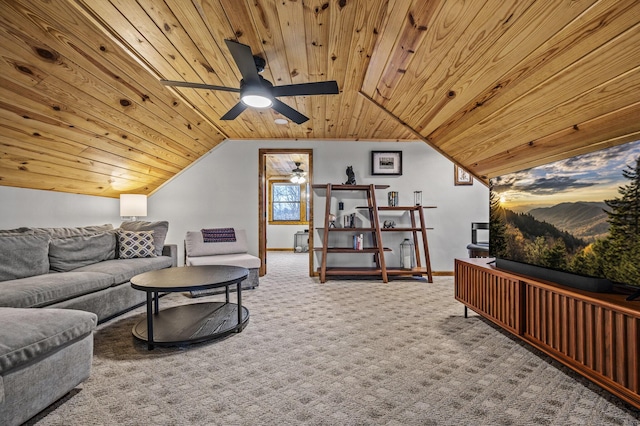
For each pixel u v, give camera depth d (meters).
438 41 2.04
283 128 4.60
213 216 5.15
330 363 2.08
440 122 2.99
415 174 5.18
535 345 2.05
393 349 2.29
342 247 5.14
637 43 1.37
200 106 3.67
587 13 1.39
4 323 1.50
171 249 4.23
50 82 2.31
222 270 2.95
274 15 2.04
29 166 2.95
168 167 4.71
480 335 2.56
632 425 1.45
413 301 3.58
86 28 2.10
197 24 2.14
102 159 3.54
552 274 2.07
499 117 2.40
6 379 1.33
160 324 2.63
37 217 3.36
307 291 4.05
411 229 4.67
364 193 5.20
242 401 1.66
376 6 1.93
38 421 1.49
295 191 9.94
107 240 3.60
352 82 3.04
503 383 1.83
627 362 1.46
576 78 1.71
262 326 2.76
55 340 1.54
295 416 1.53
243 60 2.02
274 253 8.79
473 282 2.84
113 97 2.82
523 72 1.89
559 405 1.61
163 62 2.63
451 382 1.84
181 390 1.76
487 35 1.80
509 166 2.96
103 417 1.52
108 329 2.70
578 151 2.18
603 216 1.75
